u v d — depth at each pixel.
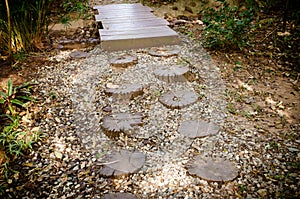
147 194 1.72
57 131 2.25
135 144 2.12
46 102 2.57
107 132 2.20
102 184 1.80
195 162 1.91
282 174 1.81
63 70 3.08
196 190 1.73
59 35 3.93
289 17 3.93
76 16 4.54
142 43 3.21
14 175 1.88
